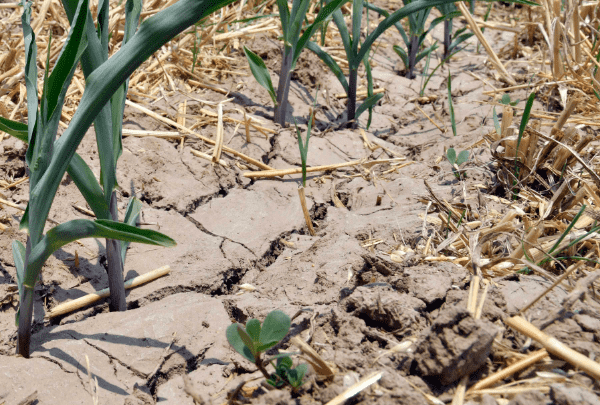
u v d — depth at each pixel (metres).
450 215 2.20
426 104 3.76
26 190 2.42
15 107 2.89
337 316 1.66
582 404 1.22
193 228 2.39
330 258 2.07
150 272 2.06
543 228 2.10
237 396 1.45
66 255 2.10
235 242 2.32
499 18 5.27
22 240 2.13
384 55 4.40
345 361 1.47
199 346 1.73
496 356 1.46
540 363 1.44
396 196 2.63
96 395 1.52
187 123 3.09
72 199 2.39
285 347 1.65
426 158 3.03
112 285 1.86
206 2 1.47
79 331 1.75
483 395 1.32
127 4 1.72
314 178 2.85
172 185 2.60
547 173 2.49
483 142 2.94
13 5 3.54
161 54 3.62
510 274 1.83
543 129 2.97
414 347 1.45
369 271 1.93
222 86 3.50
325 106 3.57
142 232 1.46
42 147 1.46
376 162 2.96
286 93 3.14
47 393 1.51
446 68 4.26
